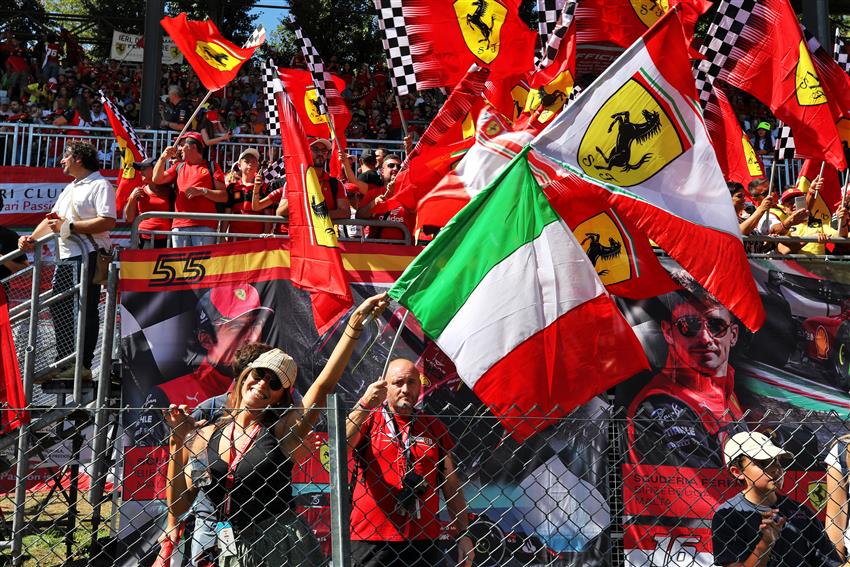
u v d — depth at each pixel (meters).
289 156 6.35
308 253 6.24
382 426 4.36
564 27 5.70
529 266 4.43
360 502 4.34
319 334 6.59
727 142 7.05
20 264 7.11
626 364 4.41
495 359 4.31
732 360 6.67
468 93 6.26
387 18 6.98
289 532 3.63
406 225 7.28
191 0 22.14
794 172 11.96
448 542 4.54
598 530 6.10
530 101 5.77
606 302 4.43
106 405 6.55
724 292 4.85
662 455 6.33
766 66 6.77
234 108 17.78
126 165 9.02
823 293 6.89
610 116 4.89
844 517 4.46
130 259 6.61
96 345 7.01
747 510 4.35
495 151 5.66
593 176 4.83
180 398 6.46
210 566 3.85
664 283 5.88
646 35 4.95
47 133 13.00
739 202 7.97
